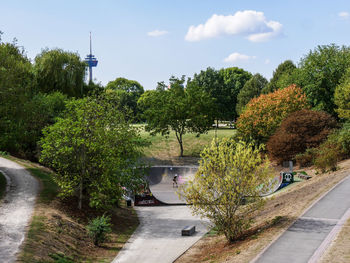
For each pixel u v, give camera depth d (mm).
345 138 40969
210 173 18953
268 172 19266
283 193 31922
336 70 62281
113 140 28641
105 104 29859
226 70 118438
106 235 24156
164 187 50281
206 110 62938
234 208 20016
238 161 18594
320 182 29562
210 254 18281
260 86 98312
